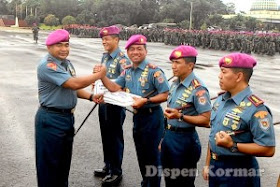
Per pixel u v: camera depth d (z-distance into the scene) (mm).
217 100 2877
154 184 3969
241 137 2654
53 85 3412
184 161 3371
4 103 8398
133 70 3906
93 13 66875
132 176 4699
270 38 26094
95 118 7375
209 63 18156
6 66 14500
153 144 3859
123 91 4000
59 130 3480
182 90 3293
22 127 6641
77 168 4875
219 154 2773
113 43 4461
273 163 5234
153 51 25141
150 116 3805
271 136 2582
